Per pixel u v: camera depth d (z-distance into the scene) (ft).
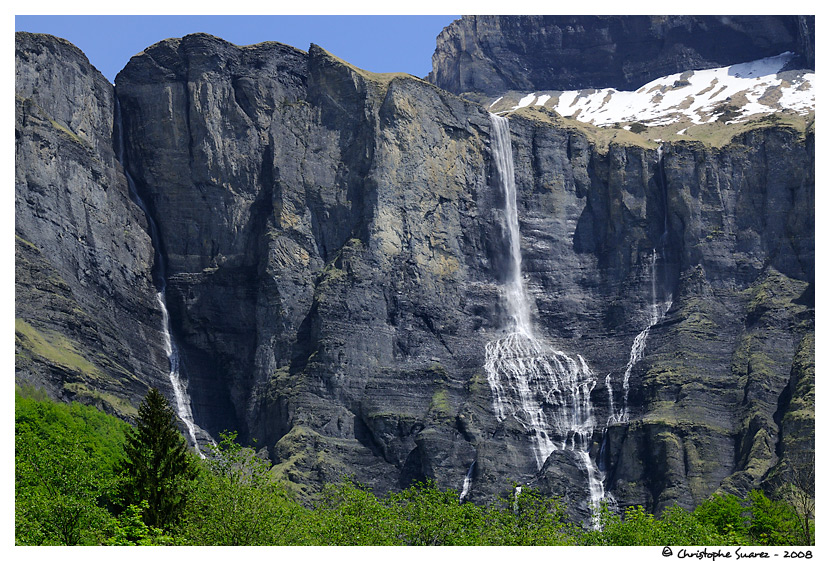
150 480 456.04
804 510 582.76
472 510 504.02
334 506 491.31
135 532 421.59
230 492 438.40
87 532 424.05
